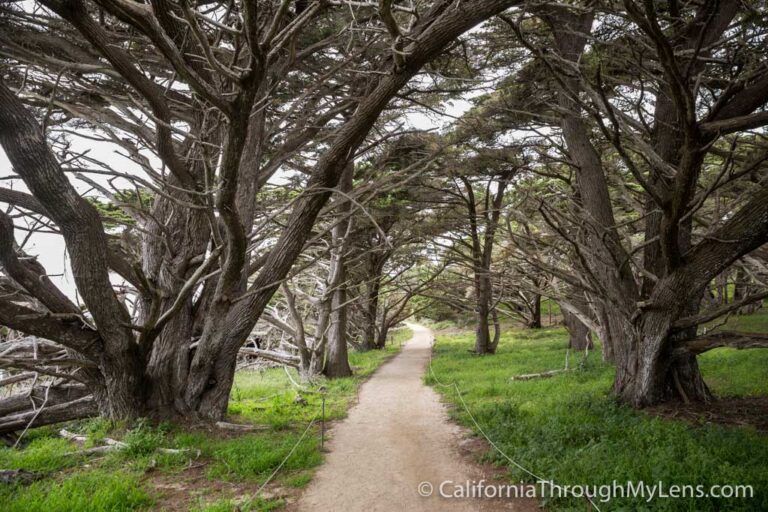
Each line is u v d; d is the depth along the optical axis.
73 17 6.49
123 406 9.65
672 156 11.35
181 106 10.71
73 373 10.08
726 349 17.77
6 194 8.98
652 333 10.08
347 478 7.27
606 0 10.95
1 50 7.88
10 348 10.88
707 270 9.41
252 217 11.36
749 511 4.96
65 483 6.55
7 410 10.02
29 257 9.22
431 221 21.70
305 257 21.48
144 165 8.08
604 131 7.87
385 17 6.98
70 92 9.84
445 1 8.93
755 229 8.81
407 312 40.59
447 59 12.25
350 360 26.06
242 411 12.23
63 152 8.62
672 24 10.44
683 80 7.21
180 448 8.48
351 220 18.70
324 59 12.22
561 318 41.69
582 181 12.15
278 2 9.51
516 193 19.30
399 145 16.81
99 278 8.79
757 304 26.14
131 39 8.89
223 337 10.53
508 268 21.02
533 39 12.20
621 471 6.08
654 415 9.37
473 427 9.70
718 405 10.00
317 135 12.78
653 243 11.45
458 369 19.39
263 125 11.74
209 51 5.59
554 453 7.27
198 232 10.88
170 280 10.60
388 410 12.48
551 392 12.53
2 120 7.43
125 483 6.60
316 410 12.69
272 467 7.65
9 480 6.79
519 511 5.84
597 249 11.71
